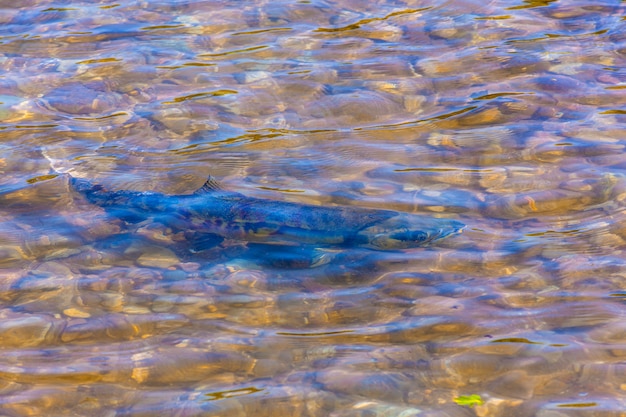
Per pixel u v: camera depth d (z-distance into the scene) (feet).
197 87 26.40
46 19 31.76
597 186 20.03
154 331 15.53
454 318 15.61
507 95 25.23
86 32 30.58
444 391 13.61
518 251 17.67
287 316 15.94
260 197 20.18
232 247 18.47
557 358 14.25
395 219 18.43
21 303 16.46
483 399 13.37
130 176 21.49
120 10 32.50
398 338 15.11
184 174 21.56
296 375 14.17
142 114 24.82
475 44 28.68
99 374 14.29
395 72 27.02
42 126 24.11
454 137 23.06
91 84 26.73
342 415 13.15
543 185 20.27
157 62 28.14
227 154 22.49
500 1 32.17
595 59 27.14
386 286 16.80
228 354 14.80
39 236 18.92
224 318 15.93
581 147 22.02
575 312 15.56
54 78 27.12
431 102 25.09
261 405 13.42
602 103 24.41
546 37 28.94
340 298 16.48
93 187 20.85
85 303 16.44
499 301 16.07
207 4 32.89
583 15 30.60
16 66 27.99
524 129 23.21
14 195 20.63
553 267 17.04
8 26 31.19
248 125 24.11
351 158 22.13
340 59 28.07
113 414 13.30
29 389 13.89
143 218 19.66
